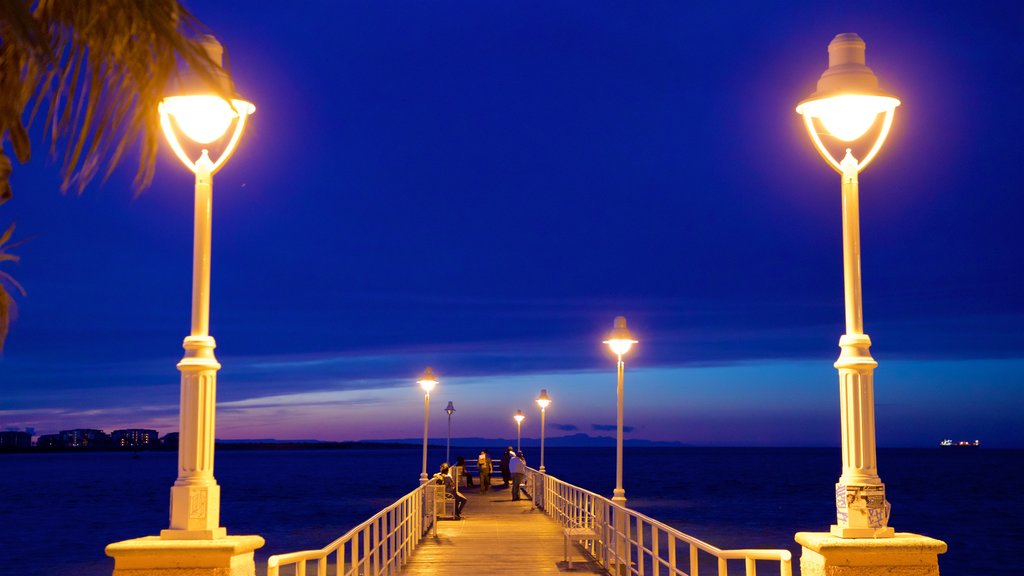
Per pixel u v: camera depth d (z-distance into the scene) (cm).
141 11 363
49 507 8500
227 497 9406
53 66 346
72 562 4394
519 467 3688
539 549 2100
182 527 794
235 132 843
